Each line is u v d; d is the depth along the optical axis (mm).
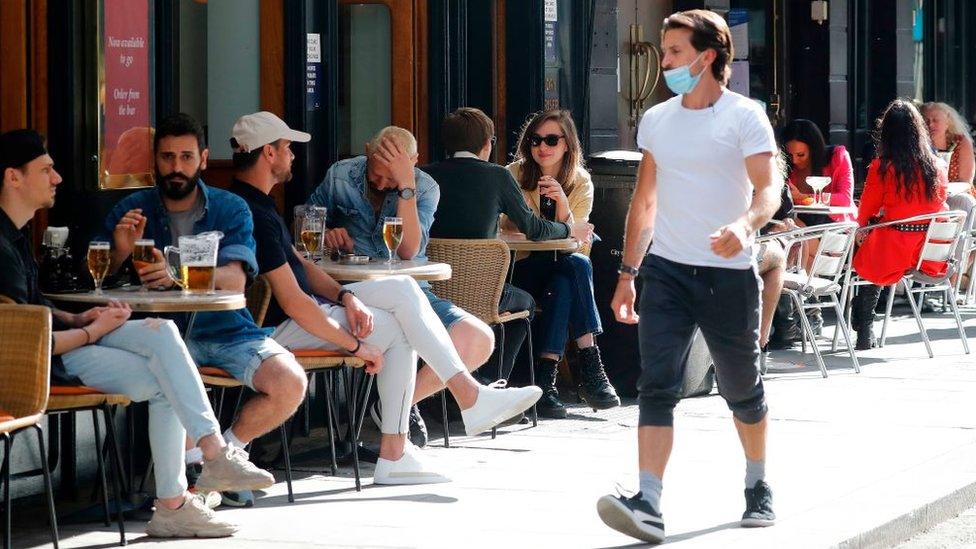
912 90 51719
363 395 23953
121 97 23234
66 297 18594
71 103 22438
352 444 21109
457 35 32844
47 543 17984
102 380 17938
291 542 17953
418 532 18484
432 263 23469
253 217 20641
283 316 21562
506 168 26141
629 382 29469
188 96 27844
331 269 22156
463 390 21047
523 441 24828
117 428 21781
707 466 22375
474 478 21844
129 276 20016
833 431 25234
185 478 18344
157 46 24062
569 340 29344
